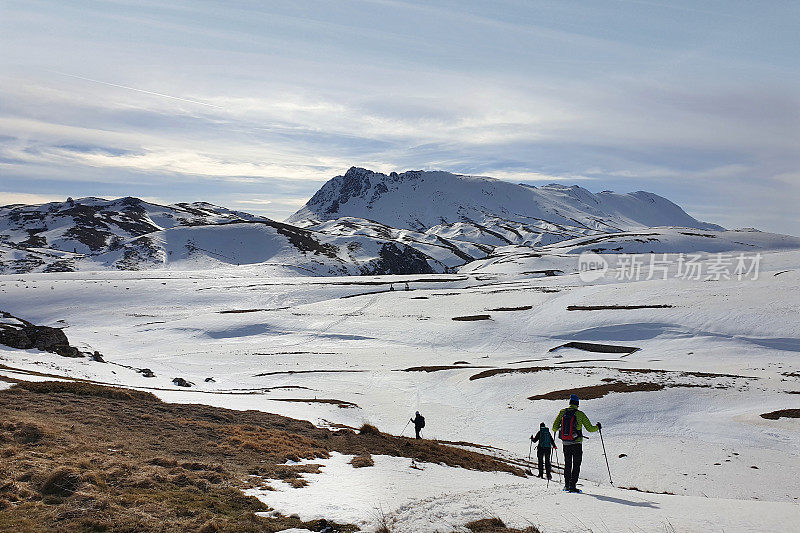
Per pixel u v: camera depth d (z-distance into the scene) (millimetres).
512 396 50188
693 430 37531
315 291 140250
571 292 116125
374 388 56188
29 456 13102
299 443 20984
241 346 88875
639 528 9680
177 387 51094
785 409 39750
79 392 27000
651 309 91000
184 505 10977
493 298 120375
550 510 11383
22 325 58625
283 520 10703
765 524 9977
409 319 106125
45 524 9195
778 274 121375
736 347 71312
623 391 46562
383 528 10016
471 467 21406
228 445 18141
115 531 9297
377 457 20562
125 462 13555
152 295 132000
